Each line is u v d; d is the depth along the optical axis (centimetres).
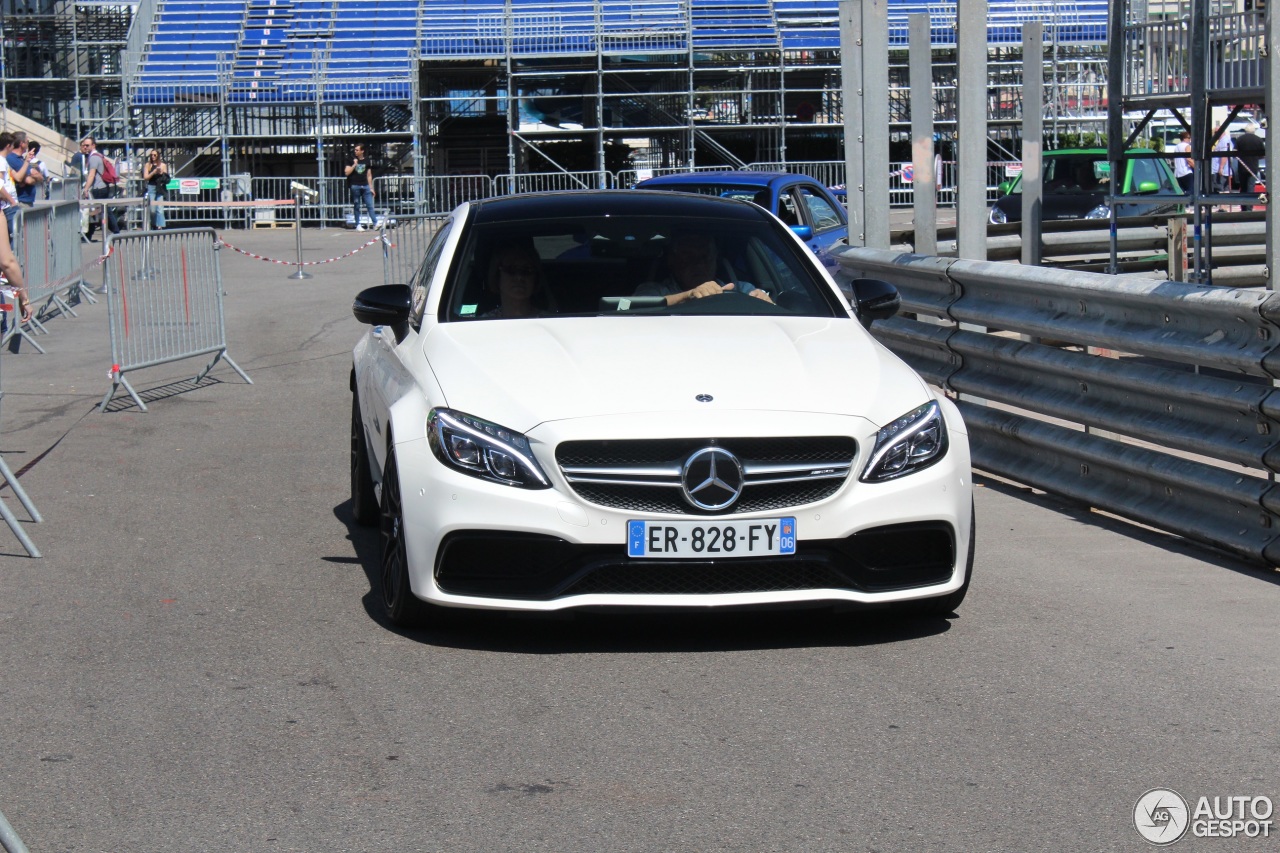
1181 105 1197
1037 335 757
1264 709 433
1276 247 845
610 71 3384
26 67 3881
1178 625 522
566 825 351
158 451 894
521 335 539
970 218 926
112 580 593
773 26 3484
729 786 374
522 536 468
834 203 1484
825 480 477
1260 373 599
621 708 434
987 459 797
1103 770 385
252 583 586
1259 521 605
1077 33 3622
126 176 3212
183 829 350
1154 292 652
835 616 533
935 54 3494
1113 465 688
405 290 584
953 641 502
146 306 1083
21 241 1405
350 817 357
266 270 2227
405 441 492
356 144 3419
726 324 555
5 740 411
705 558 468
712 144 3375
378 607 548
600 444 469
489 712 431
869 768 386
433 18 3519
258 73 3403
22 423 998
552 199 639
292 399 1098
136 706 439
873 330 916
